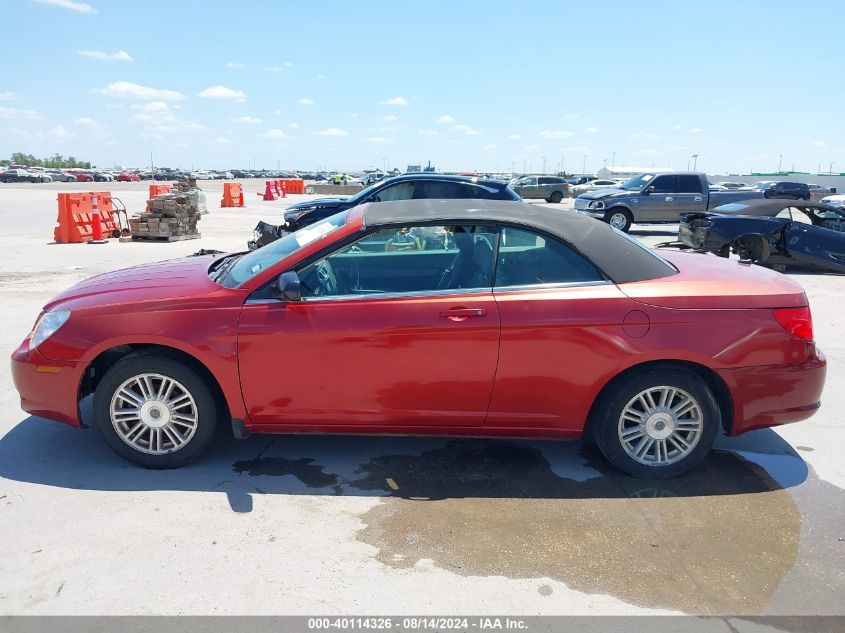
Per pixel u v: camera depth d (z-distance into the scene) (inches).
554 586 106.5
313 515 126.6
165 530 120.0
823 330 280.1
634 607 101.8
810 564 114.0
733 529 124.9
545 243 141.7
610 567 112.0
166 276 154.9
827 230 427.8
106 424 140.9
